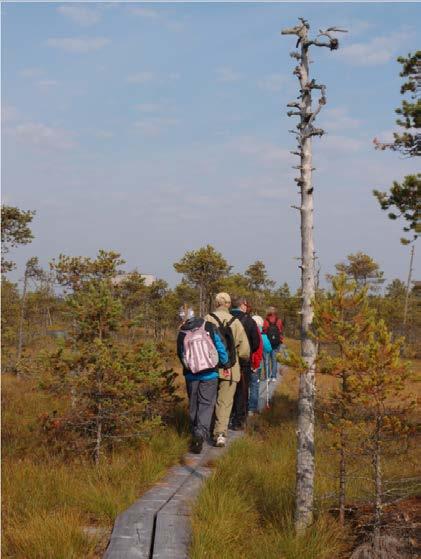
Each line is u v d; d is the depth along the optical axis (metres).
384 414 5.20
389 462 7.11
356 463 6.90
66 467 6.86
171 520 5.22
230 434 8.89
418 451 7.12
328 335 5.14
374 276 37.41
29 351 18.84
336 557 5.01
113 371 7.34
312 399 5.40
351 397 5.20
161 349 9.34
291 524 5.34
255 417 10.28
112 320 7.75
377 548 4.91
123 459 6.99
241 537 5.19
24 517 5.37
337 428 5.18
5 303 22.73
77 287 12.62
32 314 24.55
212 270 29.95
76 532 4.93
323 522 5.28
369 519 5.44
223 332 7.84
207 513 5.34
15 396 12.31
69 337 7.80
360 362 4.96
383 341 4.99
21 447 7.82
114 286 13.10
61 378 7.46
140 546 4.75
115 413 7.27
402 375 4.95
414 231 11.18
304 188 5.45
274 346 13.02
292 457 7.57
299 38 5.47
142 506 5.60
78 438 7.38
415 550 4.88
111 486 6.18
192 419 7.73
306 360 5.37
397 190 11.25
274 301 42.28
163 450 7.40
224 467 6.71
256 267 43.72
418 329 36.50
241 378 9.16
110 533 5.17
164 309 30.81
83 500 5.77
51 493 5.95
